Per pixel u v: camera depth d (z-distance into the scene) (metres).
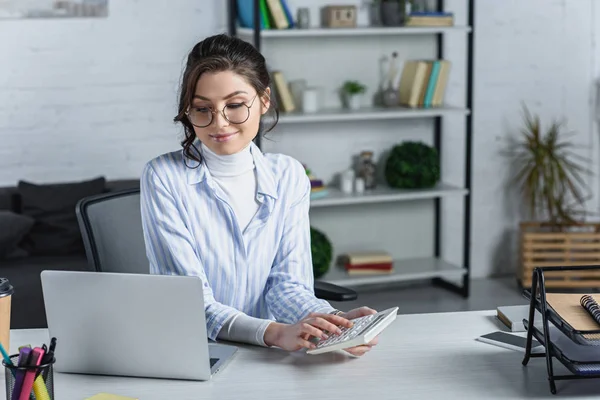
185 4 4.56
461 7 4.97
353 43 4.82
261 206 2.11
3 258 4.04
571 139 5.21
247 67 1.92
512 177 5.19
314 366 1.83
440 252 5.17
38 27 4.38
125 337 1.76
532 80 5.12
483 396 1.68
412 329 2.06
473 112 5.01
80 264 3.99
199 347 1.74
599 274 4.88
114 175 4.61
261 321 1.95
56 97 4.46
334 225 5.01
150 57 4.55
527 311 2.11
